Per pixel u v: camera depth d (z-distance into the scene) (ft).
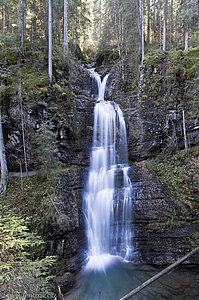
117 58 71.61
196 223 28.37
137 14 61.57
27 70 37.63
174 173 34.81
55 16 61.21
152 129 41.09
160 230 29.37
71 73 47.14
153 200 32.27
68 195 30.66
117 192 34.73
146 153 41.29
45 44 45.62
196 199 29.91
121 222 32.17
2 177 28.96
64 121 37.29
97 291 22.70
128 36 63.77
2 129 32.24
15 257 12.25
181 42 80.38
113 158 43.39
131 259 28.71
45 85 35.58
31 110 32.71
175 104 39.91
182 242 27.53
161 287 22.70
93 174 38.58
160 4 79.61
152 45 71.00
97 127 45.75
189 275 24.44
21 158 32.48
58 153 35.29
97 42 102.73
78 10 78.64
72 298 21.48
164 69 42.45
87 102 48.42
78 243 28.43
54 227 25.05
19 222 12.87
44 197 27.66
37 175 31.37
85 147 42.83
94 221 33.27
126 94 51.96
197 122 37.86
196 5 51.88
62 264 24.20
